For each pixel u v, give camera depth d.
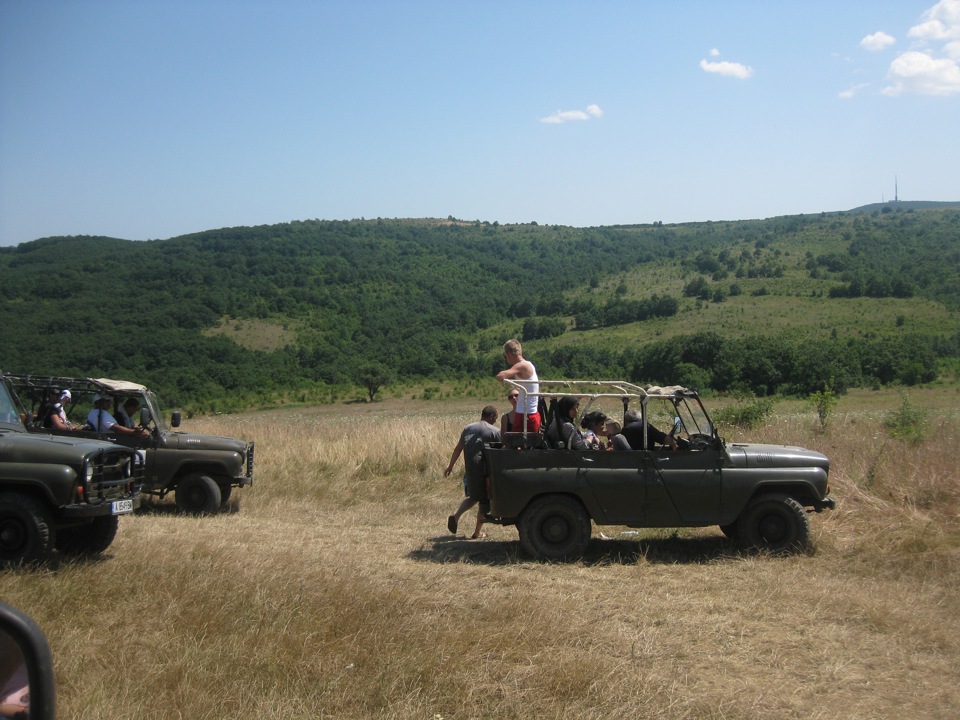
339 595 6.22
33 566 7.20
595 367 60.56
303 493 13.00
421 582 7.20
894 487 10.80
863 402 38.22
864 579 7.34
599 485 8.28
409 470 14.53
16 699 2.60
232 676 4.83
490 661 5.15
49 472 7.39
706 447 8.46
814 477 8.44
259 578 6.66
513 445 8.50
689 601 6.61
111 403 11.49
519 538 9.17
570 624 5.85
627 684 4.80
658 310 101.06
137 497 8.30
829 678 5.09
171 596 6.17
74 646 5.22
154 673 4.80
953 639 5.75
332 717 4.41
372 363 71.38
